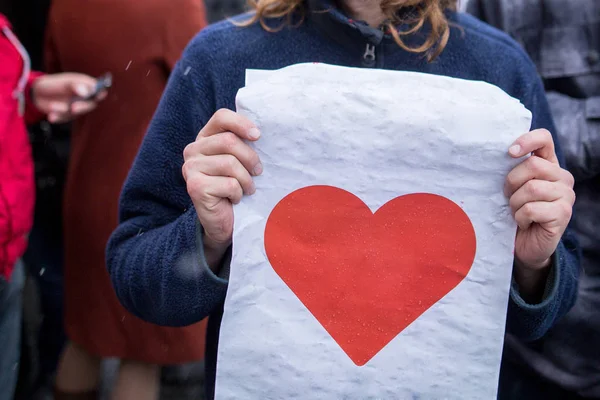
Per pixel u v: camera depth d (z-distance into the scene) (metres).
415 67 1.49
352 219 1.30
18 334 2.31
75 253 2.65
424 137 1.26
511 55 1.54
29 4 3.19
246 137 1.26
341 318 1.31
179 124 1.52
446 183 1.28
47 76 2.46
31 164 2.12
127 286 1.50
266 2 1.49
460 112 1.26
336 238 1.30
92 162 2.57
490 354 1.31
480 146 1.26
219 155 1.28
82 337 2.66
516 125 1.26
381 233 1.30
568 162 1.91
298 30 1.50
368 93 1.27
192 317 1.46
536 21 2.00
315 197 1.29
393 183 1.29
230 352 1.31
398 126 1.26
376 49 1.48
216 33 1.53
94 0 2.47
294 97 1.27
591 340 1.91
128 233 1.54
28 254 3.07
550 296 1.38
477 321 1.30
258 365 1.31
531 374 1.97
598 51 1.95
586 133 1.90
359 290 1.30
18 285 2.24
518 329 1.44
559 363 1.93
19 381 2.97
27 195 2.08
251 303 1.30
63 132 3.15
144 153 1.54
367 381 1.31
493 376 1.31
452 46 1.51
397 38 1.42
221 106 1.48
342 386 1.31
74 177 2.61
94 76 2.53
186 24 2.46
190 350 2.64
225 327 1.31
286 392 1.31
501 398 2.03
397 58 1.49
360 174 1.28
